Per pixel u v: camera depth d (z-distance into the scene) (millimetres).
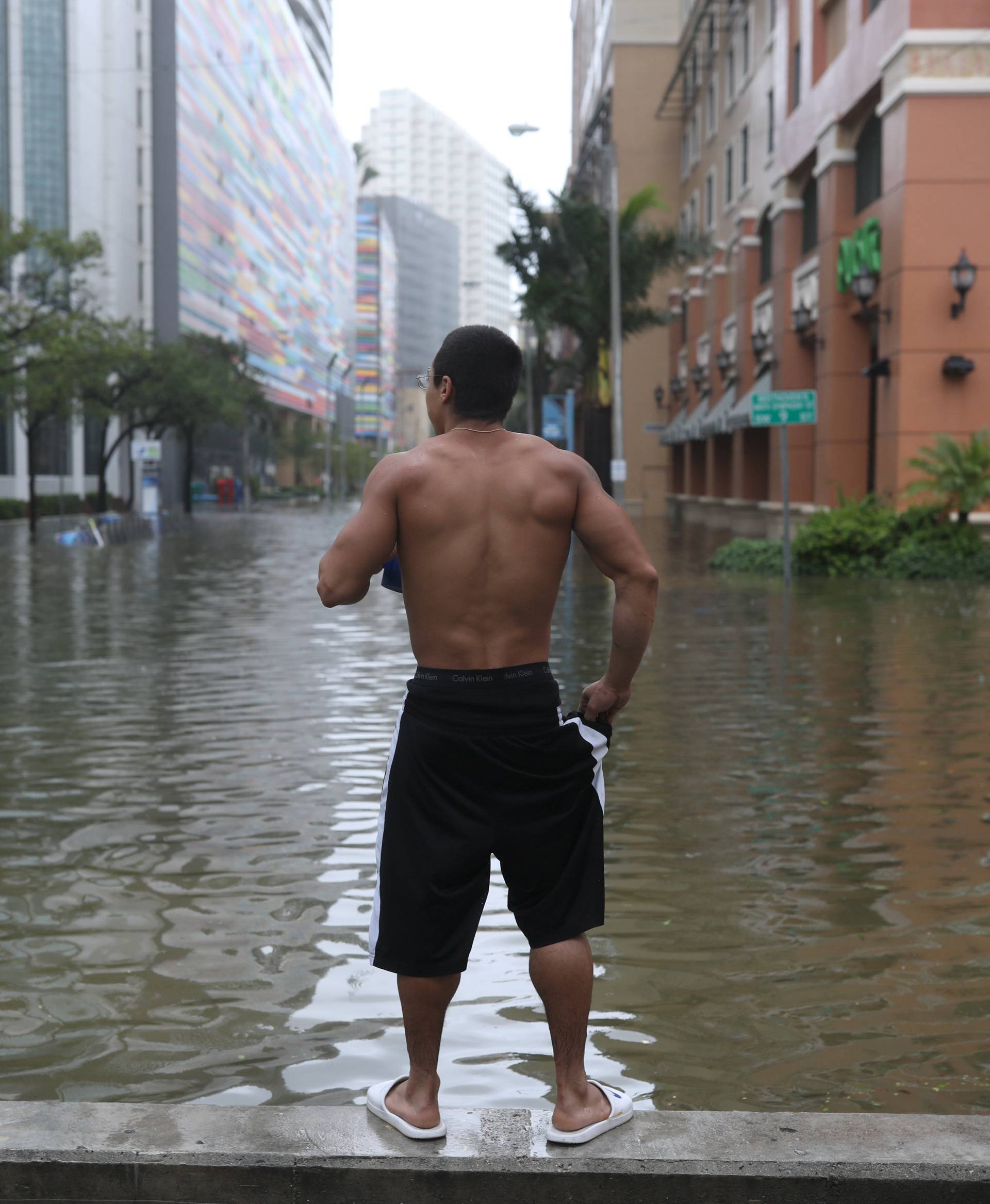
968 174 21828
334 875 5434
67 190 62156
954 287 21797
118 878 5391
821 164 26750
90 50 67188
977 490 20875
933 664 11375
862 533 21484
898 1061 3615
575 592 19188
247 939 4656
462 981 4289
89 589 20875
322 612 17234
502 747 2758
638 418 54688
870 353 26125
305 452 123375
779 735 8375
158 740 8367
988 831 6043
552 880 2830
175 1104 3354
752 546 23250
